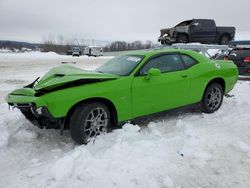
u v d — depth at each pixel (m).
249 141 4.51
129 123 4.85
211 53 17.47
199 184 3.30
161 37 20.95
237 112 6.11
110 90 4.44
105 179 3.31
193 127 5.05
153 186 3.21
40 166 3.72
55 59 29.41
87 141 4.31
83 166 3.58
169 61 5.36
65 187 3.19
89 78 4.32
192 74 5.53
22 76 13.41
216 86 6.05
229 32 20.98
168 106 5.26
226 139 4.56
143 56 5.15
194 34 19.50
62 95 4.07
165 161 3.77
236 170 3.61
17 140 4.59
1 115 5.98
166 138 4.54
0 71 15.77
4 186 3.29
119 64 5.23
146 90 4.84
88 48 45.75
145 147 4.11
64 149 4.28
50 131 4.97
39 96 4.07
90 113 4.31
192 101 5.64
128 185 3.21
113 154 3.88
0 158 4.00
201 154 3.95
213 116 5.86
